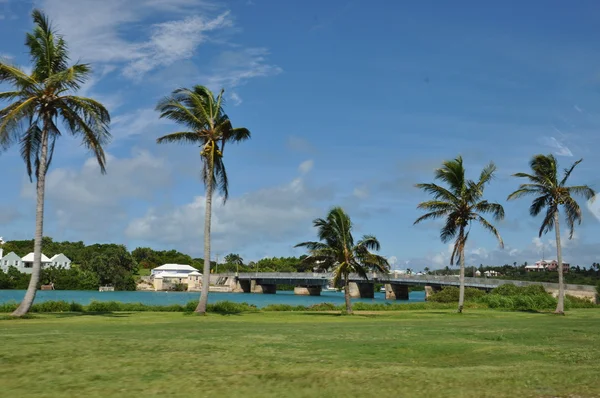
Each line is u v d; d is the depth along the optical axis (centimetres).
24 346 1692
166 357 1549
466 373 1381
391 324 3144
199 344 1886
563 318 4203
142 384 1158
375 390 1151
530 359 1672
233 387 1153
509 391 1159
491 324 3250
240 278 17462
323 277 14088
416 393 1127
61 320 2970
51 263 14438
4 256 13688
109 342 1859
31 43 3203
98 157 3278
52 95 3191
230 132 4031
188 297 11475
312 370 1386
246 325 2872
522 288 7294
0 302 6525
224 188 4172
